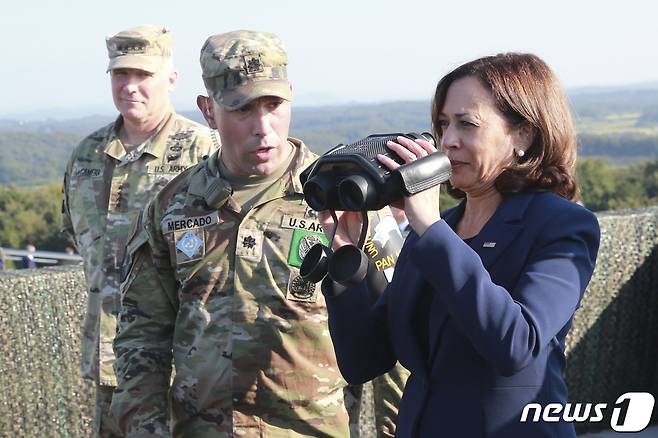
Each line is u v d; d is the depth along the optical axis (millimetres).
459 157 2277
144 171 4664
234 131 2969
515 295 2174
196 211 3064
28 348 5379
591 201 37562
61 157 74625
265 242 3006
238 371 2955
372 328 2551
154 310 3135
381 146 2236
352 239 2488
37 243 34625
